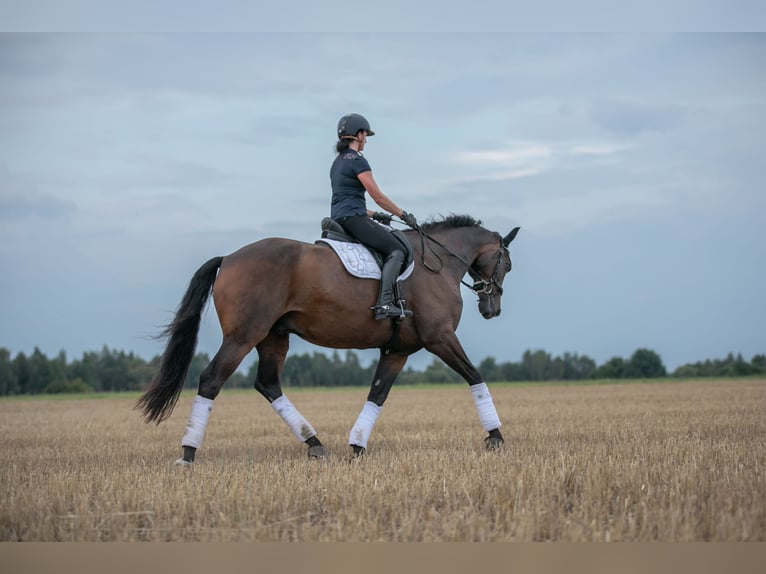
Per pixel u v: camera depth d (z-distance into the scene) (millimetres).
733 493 6324
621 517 5566
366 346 9266
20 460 10281
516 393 32594
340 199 9203
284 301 8523
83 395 47406
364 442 9383
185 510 6145
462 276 10172
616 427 13398
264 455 10094
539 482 6812
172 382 8508
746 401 21734
